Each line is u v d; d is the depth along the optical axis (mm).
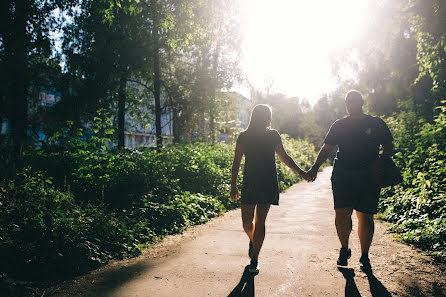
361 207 3426
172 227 5668
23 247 3682
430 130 7316
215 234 5426
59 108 14977
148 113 21156
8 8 11172
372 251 4184
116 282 3289
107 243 4344
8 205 4375
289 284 3131
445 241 4180
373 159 3432
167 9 11695
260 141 3613
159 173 7496
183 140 11320
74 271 3602
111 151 7672
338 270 3498
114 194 6664
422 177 5418
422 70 13469
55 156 7562
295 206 8688
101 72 15914
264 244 4695
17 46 11469
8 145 8312
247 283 3178
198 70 19203
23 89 11547
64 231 4105
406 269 3473
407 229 5113
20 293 2990
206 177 8938
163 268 3689
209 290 3021
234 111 22047
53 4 12305
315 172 3650
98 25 14406
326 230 5613
